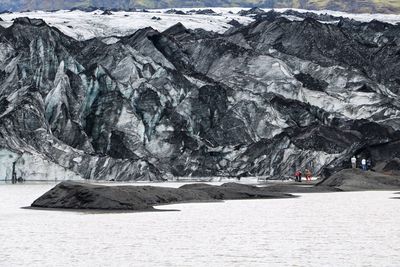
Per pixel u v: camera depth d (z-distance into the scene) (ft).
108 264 237.04
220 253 260.21
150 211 453.58
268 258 249.34
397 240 293.23
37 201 506.07
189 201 559.38
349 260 243.60
